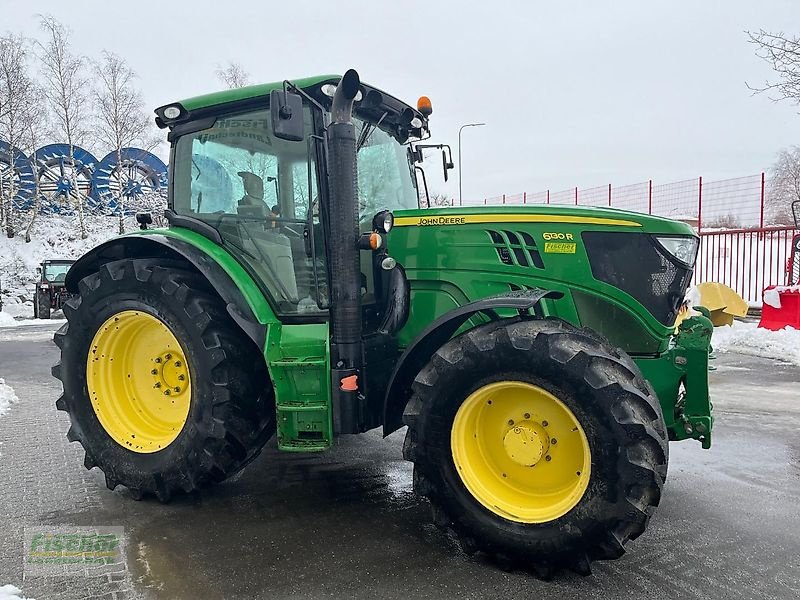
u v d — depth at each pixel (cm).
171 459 325
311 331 314
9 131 2445
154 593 244
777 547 284
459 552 279
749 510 328
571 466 262
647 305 297
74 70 2617
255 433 330
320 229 325
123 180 2608
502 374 260
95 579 255
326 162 317
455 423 272
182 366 351
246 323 316
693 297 973
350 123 305
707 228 1388
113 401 360
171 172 380
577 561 249
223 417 314
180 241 344
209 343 315
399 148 406
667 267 297
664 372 299
